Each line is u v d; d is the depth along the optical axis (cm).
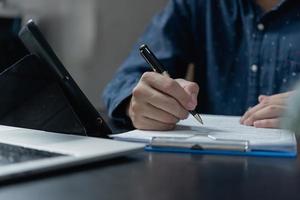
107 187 39
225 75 112
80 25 177
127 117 83
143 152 54
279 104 71
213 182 41
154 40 114
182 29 118
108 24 183
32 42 57
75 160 44
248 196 37
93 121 61
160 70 73
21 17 157
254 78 106
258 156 53
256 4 109
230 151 54
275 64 104
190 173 44
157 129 67
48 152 47
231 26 112
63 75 57
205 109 116
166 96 67
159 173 44
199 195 37
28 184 39
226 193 38
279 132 63
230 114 110
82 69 181
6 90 60
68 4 175
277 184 41
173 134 62
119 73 101
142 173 44
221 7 114
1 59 123
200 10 118
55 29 174
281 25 105
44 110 61
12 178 40
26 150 48
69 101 59
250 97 106
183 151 55
